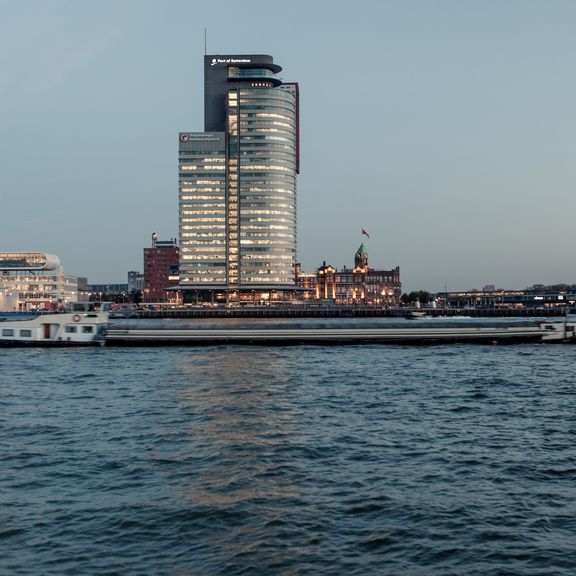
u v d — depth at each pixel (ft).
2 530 82.17
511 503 92.27
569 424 146.92
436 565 72.33
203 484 100.22
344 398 181.37
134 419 149.89
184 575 69.82
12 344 339.98
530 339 358.43
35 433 135.74
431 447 124.57
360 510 89.20
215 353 308.40
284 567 71.82
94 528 82.69
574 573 70.33
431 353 311.06
